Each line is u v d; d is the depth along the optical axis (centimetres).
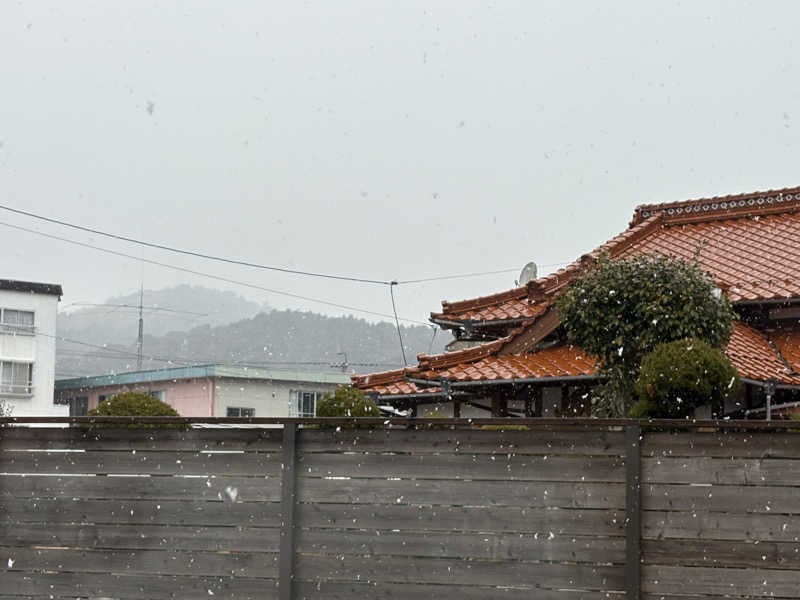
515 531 518
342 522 537
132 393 973
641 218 1580
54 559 561
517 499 519
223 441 552
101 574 556
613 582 504
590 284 928
